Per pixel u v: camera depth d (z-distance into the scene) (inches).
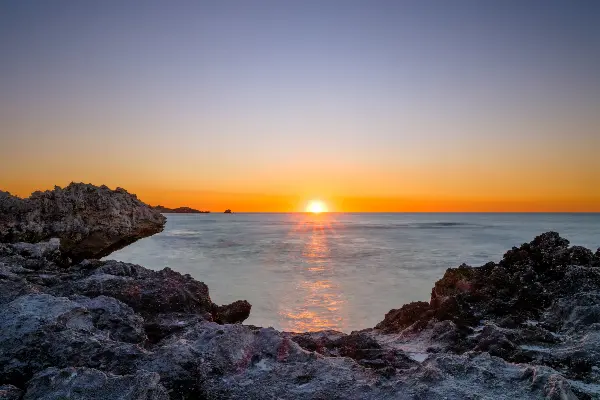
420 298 606.2
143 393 170.7
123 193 2053.4
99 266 480.4
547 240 463.5
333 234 2332.7
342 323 485.4
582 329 288.7
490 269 438.9
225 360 221.3
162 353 219.3
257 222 4916.3
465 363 212.7
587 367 230.1
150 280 391.9
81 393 173.3
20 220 1365.7
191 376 205.5
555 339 278.2
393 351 259.3
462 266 436.1
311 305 569.6
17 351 216.1
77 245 1471.5
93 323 269.9
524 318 327.6
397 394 185.0
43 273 431.5
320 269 905.5
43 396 172.9
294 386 199.3
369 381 199.3
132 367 208.2
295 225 3875.5
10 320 243.1
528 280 386.6
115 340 257.8
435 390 185.9
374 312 532.7
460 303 352.8
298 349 236.1
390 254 1198.3
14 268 424.5
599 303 310.0
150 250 1446.9
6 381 201.8
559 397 174.6
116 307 297.9
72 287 358.9
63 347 219.6
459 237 1943.9
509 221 4628.4
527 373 198.5
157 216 2445.9
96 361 212.2
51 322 240.5
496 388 190.7
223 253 1279.5
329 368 214.5
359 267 932.0
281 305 571.2
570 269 374.9
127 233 1723.7
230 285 719.7
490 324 295.9
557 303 329.4
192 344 239.9
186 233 2417.6
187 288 396.8
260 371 216.7
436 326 312.7
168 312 348.5
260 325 477.1
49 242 767.7
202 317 343.3
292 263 1018.7
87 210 1619.1
